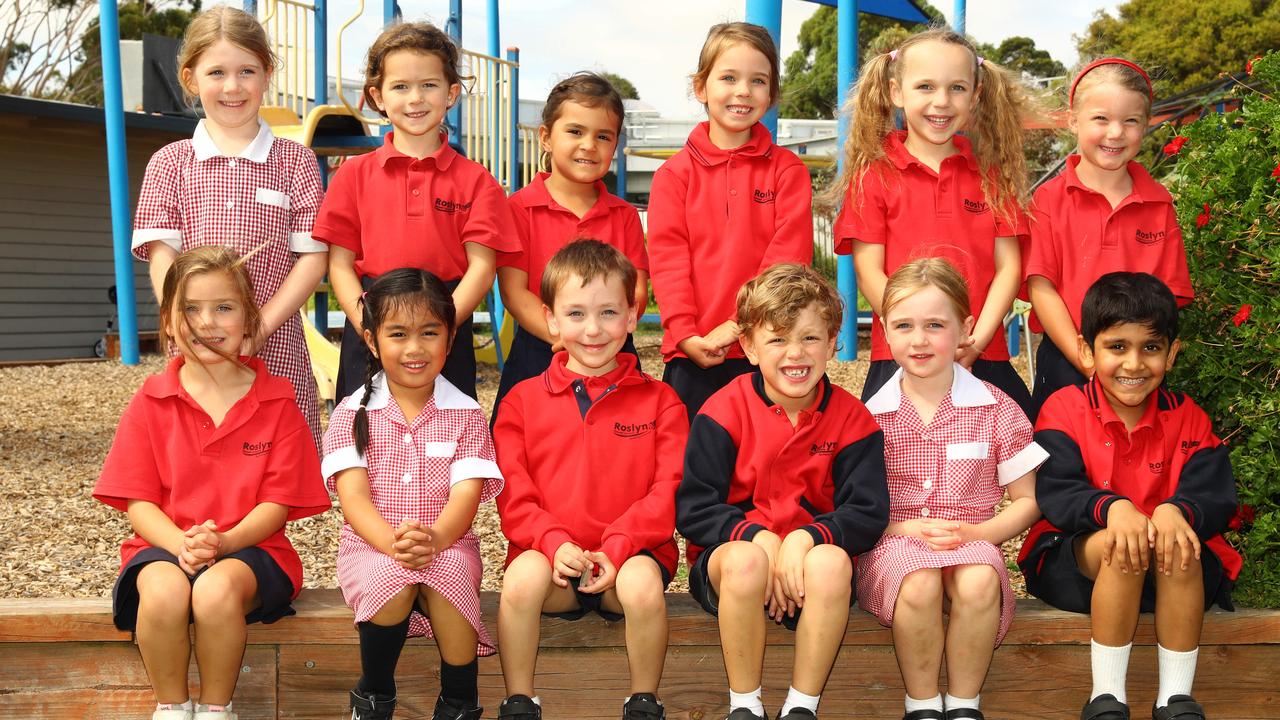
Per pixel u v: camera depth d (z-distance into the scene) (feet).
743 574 9.21
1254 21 87.66
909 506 10.53
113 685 9.87
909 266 10.46
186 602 9.14
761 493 10.27
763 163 12.87
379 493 10.02
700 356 12.12
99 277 51.62
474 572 9.72
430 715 10.09
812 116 113.39
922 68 12.02
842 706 10.19
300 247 12.17
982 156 12.51
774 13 18.57
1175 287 11.58
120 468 9.89
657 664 9.51
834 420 10.39
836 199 13.42
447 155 12.37
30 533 17.20
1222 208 11.61
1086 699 10.29
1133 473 10.53
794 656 9.59
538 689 10.03
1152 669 10.32
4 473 21.16
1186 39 89.20
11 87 90.63
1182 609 9.82
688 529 10.02
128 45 49.16
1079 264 11.91
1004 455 10.57
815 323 9.95
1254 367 10.97
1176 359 11.33
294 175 12.33
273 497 10.02
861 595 10.09
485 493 10.48
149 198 11.92
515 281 12.65
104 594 14.52
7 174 47.88
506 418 10.74
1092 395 10.64
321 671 9.97
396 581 9.21
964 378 10.68
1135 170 12.21
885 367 12.14
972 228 12.27
